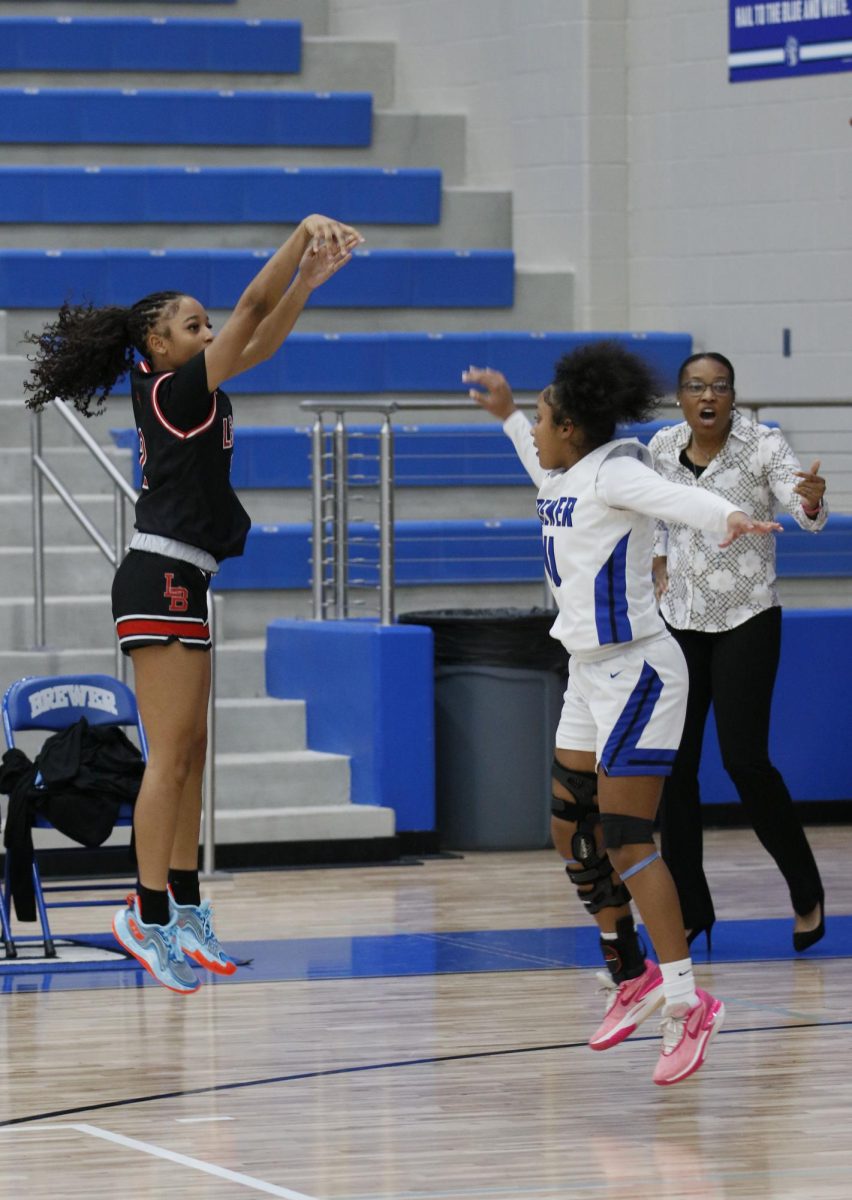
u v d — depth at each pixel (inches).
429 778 579.8
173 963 367.2
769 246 759.7
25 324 725.9
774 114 755.4
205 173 780.6
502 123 826.2
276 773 575.5
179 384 358.6
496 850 589.6
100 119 803.4
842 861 561.9
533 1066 335.0
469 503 701.3
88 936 461.7
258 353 360.2
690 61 775.7
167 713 366.3
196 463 362.6
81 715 448.8
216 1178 270.8
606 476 304.5
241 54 839.7
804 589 692.1
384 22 865.5
